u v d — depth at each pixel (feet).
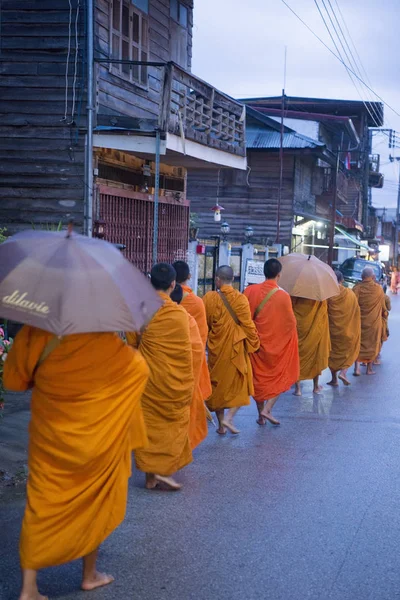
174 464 17.81
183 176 48.91
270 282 26.13
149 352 17.30
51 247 11.43
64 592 12.78
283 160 84.74
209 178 86.33
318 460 21.44
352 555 14.56
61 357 11.52
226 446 22.93
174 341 17.24
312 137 101.24
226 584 13.19
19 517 15.94
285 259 30.86
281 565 14.03
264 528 15.92
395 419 27.43
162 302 12.19
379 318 39.01
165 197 44.98
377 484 19.22
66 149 36.45
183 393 17.56
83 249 11.46
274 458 21.58
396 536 15.61
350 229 118.52
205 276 52.70
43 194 36.81
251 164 85.35
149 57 44.04
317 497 18.06
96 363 11.67
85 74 35.88
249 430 25.22
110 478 12.32
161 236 44.93
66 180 36.58
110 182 39.37
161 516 16.56
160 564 14.01
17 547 14.42
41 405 11.75
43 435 11.74
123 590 12.90
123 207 40.11
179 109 39.09
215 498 17.87
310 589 13.04
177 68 37.09
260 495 18.15
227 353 23.52
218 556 14.40
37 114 36.50
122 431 12.26
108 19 37.88
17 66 36.40
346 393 33.01
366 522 16.40
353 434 24.81
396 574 13.75
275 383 25.66
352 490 18.67
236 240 86.17
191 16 50.96
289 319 25.85
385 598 12.76
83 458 11.71
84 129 36.11
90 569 12.88
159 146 35.17
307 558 14.38
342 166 108.58
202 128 42.80
